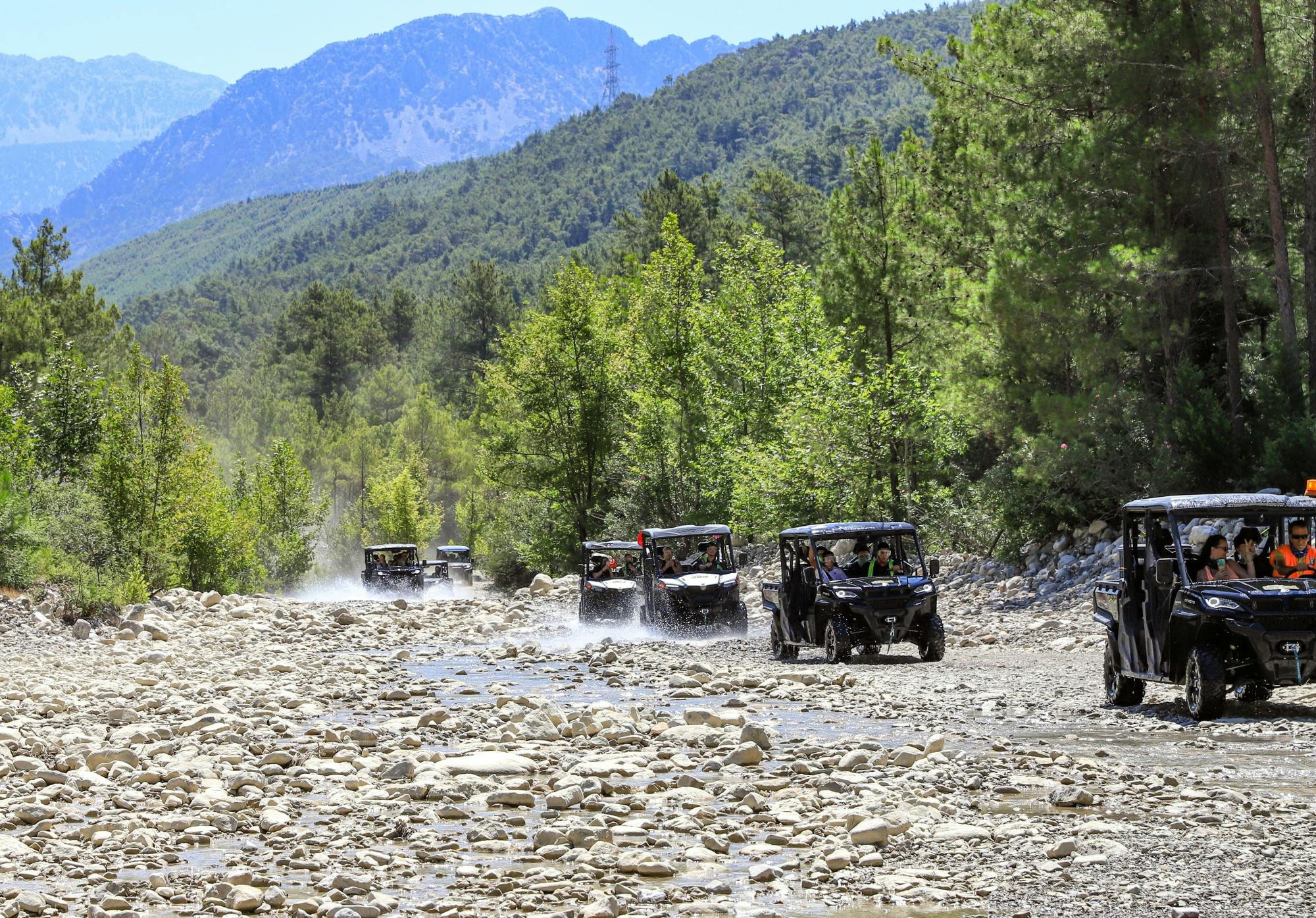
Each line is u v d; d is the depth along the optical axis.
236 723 13.98
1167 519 12.75
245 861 8.20
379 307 165.62
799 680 17.05
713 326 49.41
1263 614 11.62
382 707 16.22
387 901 7.07
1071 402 25.92
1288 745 10.63
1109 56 26.03
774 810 9.12
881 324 38.62
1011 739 11.80
